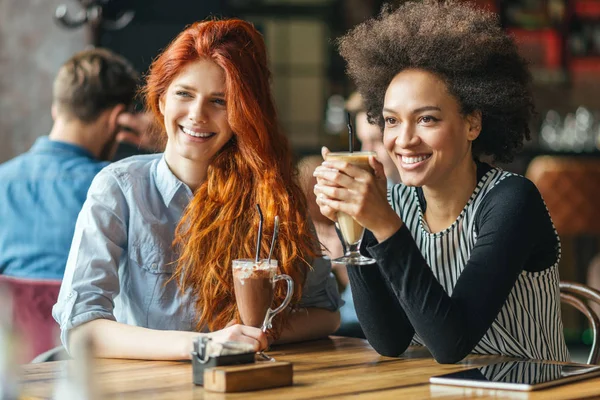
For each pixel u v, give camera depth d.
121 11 4.64
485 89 2.05
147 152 4.35
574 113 6.92
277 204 2.24
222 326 2.19
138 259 2.26
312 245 2.32
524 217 2.01
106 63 3.31
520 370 1.78
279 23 6.99
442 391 1.63
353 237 1.88
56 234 3.18
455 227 2.16
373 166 1.83
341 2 6.99
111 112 3.31
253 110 2.22
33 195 3.21
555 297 2.21
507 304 2.15
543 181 5.72
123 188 2.28
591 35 6.99
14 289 2.74
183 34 2.24
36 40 4.23
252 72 2.25
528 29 6.93
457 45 2.02
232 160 2.28
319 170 1.83
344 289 3.39
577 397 1.58
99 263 2.18
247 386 1.64
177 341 1.95
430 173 2.04
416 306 1.87
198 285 2.22
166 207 2.29
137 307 2.27
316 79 7.07
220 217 2.21
